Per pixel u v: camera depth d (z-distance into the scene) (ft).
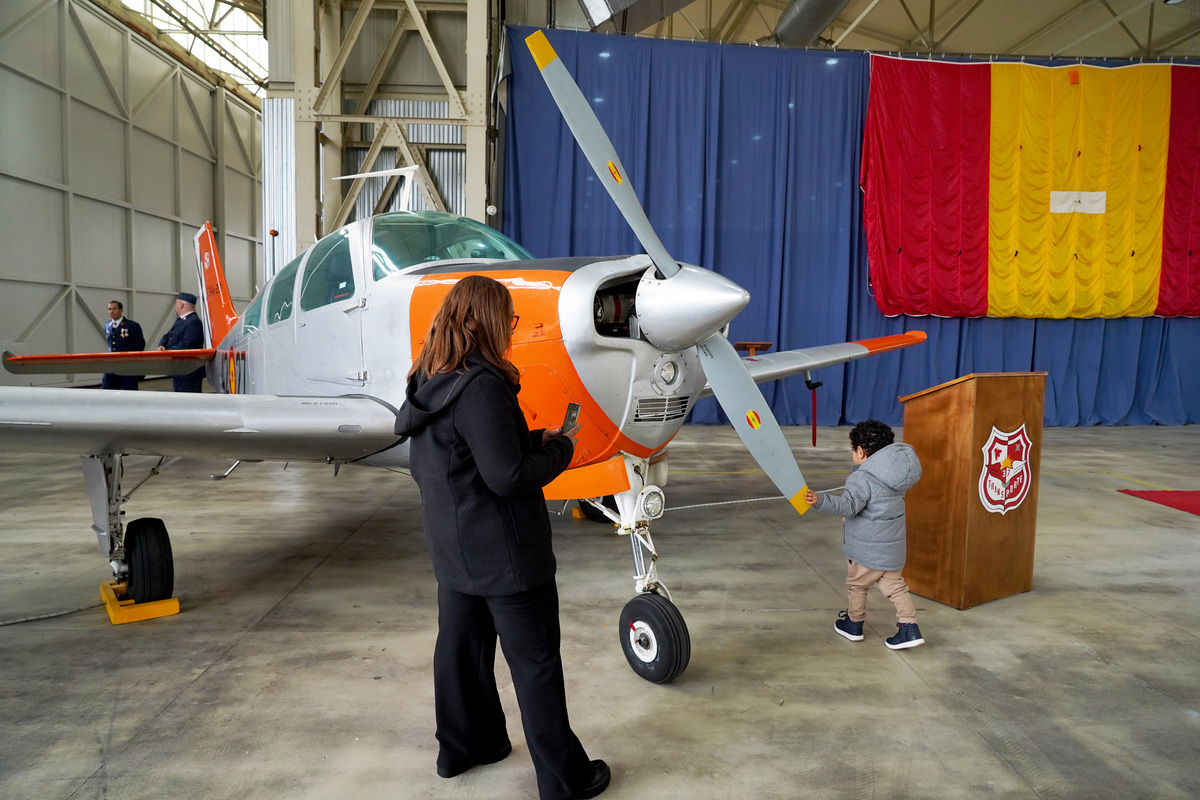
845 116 29.50
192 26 51.01
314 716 6.64
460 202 27.89
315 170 24.77
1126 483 18.62
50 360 14.62
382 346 9.41
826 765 5.90
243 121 54.90
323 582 10.56
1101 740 6.35
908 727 6.53
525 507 4.85
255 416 8.27
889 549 8.08
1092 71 29.63
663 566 11.48
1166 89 29.96
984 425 9.41
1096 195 30.09
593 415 7.83
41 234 34.45
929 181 29.48
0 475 18.98
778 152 29.25
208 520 14.26
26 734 6.28
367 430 8.89
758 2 36.86
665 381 7.94
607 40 27.94
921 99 29.30
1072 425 31.48
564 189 28.07
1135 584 10.72
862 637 8.59
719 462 21.13
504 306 4.87
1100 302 30.60
